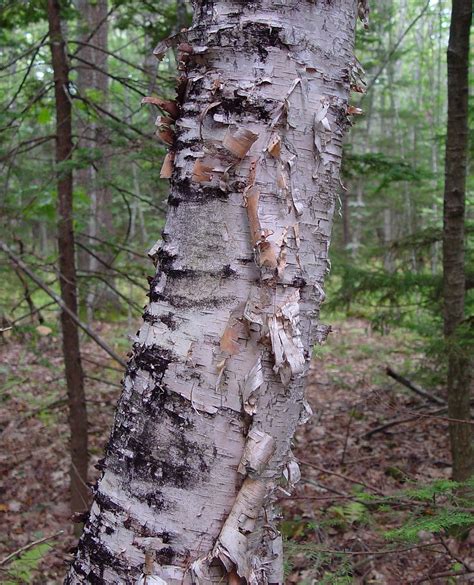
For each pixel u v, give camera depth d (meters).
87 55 7.31
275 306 1.20
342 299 5.29
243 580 1.18
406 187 13.17
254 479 1.19
